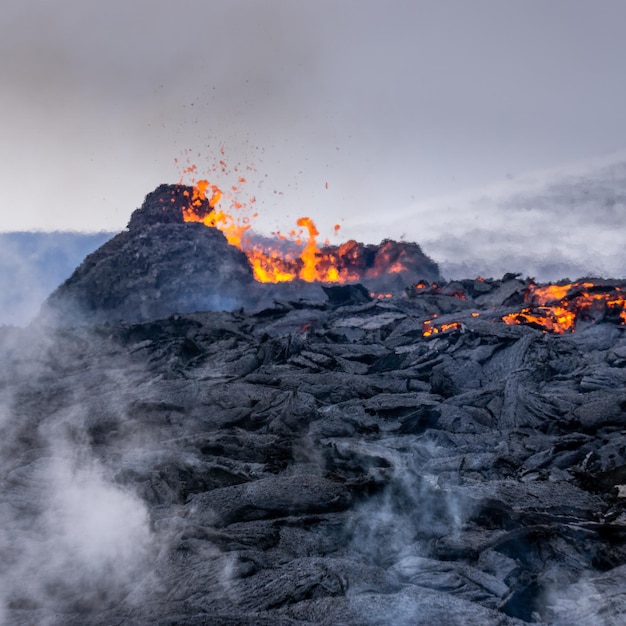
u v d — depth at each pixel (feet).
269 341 42.86
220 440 28.48
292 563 18.30
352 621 15.29
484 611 15.52
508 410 31.71
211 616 15.72
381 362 39.52
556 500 21.90
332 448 25.77
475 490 22.53
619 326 43.04
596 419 29.12
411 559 18.76
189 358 45.03
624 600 15.65
